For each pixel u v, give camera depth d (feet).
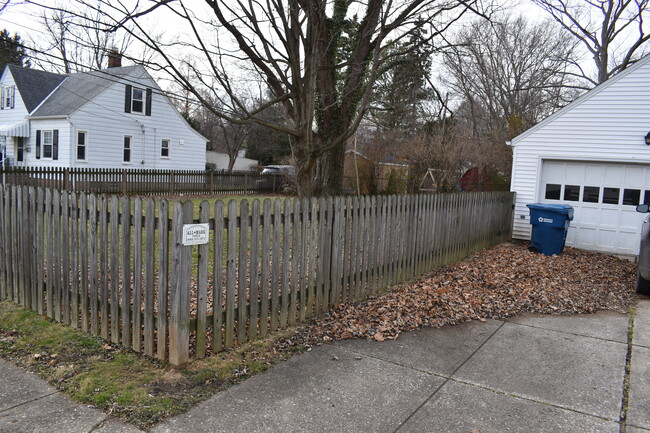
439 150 59.72
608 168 36.99
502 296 22.06
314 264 17.21
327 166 34.86
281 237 15.70
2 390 11.37
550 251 34.22
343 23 31.76
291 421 10.50
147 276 12.85
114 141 77.10
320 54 26.99
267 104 23.61
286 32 21.34
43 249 16.58
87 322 15.03
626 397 12.26
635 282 26.53
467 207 30.96
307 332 16.05
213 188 75.92
